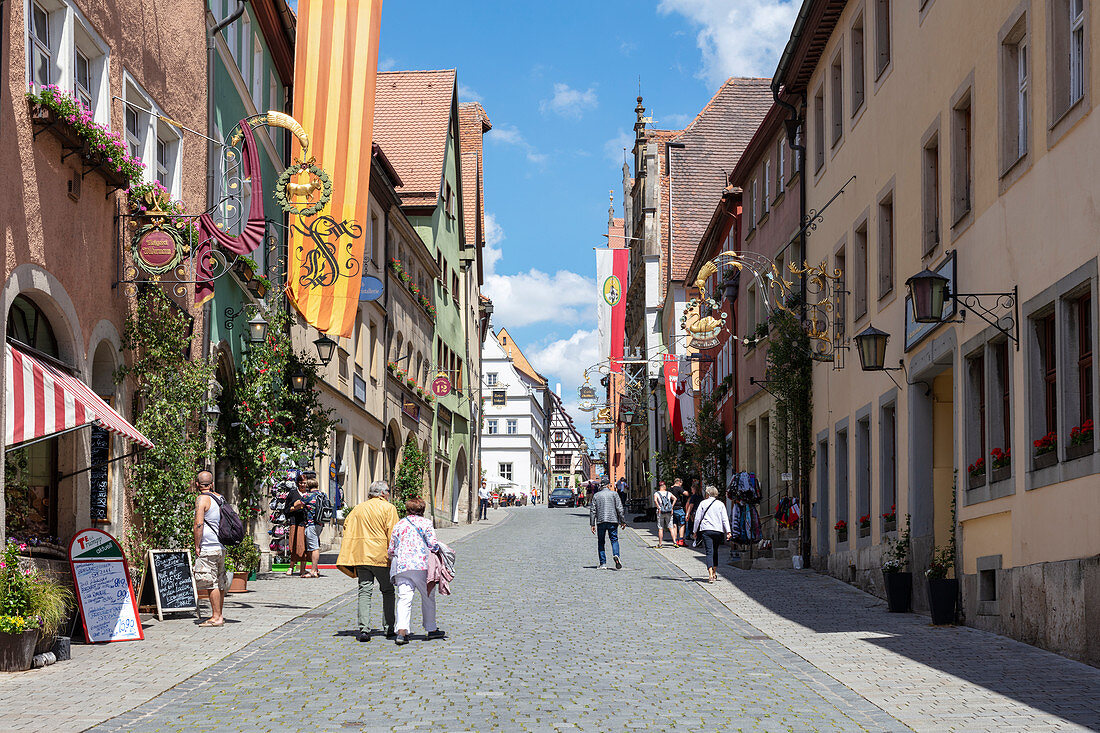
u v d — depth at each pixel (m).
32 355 13.20
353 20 22.72
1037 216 13.28
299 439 22.95
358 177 22.50
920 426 17.98
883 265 20.11
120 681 10.72
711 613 16.44
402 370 40.84
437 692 10.21
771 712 9.30
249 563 20.33
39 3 13.63
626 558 26.92
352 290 22.31
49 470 14.16
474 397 59.44
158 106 17.53
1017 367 13.84
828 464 23.95
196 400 16.69
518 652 12.63
